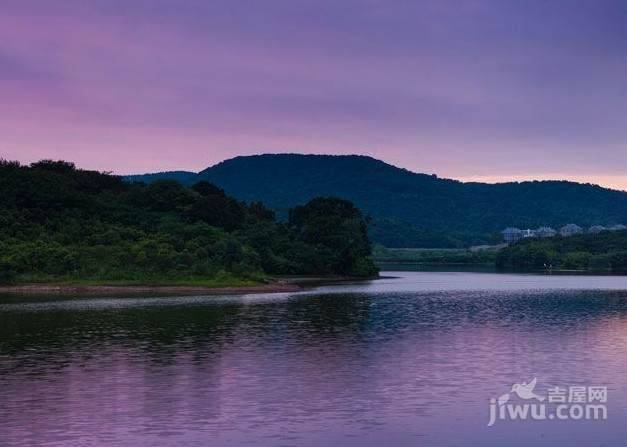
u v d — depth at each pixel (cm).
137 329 5828
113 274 11944
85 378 3841
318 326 6031
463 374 3912
